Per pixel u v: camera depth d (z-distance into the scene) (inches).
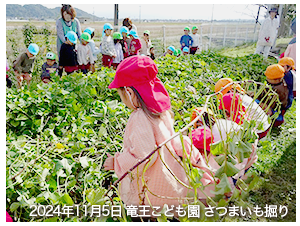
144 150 78.2
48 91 155.1
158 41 502.9
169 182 83.5
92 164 112.4
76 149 121.3
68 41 231.0
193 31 416.2
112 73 178.7
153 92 80.2
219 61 291.7
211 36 608.4
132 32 305.7
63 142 126.6
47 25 288.5
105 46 273.3
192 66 245.3
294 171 143.9
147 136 78.7
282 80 162.6
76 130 131.4
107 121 144.2
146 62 79.3
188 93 182.9
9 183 98.8
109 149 128.5
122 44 304.7
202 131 101.8
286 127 185.2
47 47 284.7
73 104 144.9
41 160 116.7
